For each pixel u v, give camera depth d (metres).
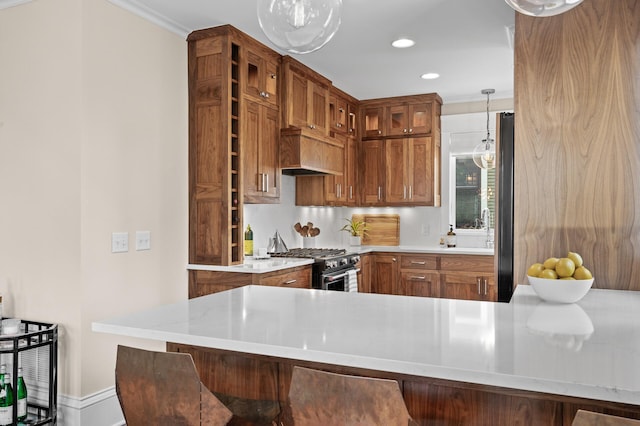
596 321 1.73
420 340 1.49
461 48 3.88
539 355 1.33
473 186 5.61
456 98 5.50
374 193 5.63
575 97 2.54
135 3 3.10
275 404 1.63
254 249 4.43
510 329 1.62
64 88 2.87
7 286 3.06
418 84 4.96
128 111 3.12
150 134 3.29
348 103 5.43
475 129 5.47
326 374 1.24
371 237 5.96
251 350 1.47
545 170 2.60
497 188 3.01
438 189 5.52
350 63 4.28
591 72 2.51
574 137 2.54
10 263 3.06
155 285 3.32
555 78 2.58
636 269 2.44
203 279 3.58
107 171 2.97
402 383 1.49
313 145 4.35
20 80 3.03
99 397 2.90
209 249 3.56
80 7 2.82
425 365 1.26
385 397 1.19
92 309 2.87
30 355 2.96
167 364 1.41
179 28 3.49
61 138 2.88
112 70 3.01
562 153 2.57
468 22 3.37
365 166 5.67
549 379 1.14
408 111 5.45
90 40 2.87
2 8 3.10
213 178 3.54
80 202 2.81
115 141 3.03
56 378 2.76
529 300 2.14
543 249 2.61
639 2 2.43
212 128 3.54
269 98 3.97
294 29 1.53
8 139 3.08
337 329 1.63
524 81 2.64
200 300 2.16
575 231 2.55
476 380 1.21
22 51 3.03
